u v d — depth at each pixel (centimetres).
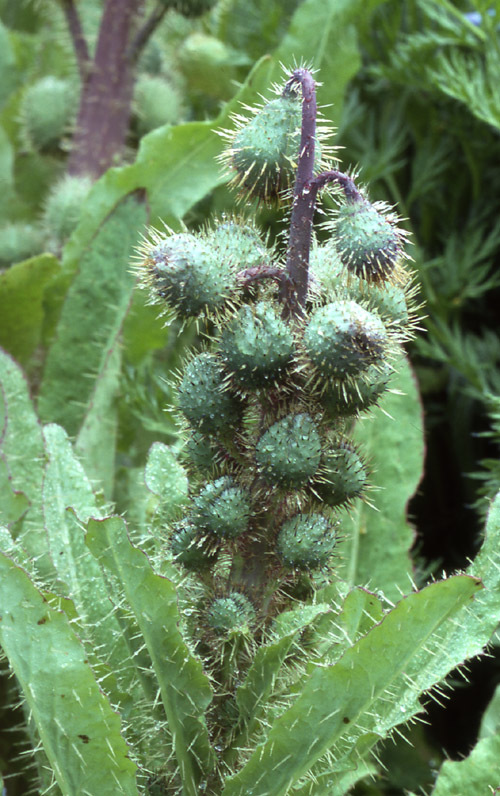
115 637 46
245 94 59
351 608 43
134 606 43
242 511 42
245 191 43
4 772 51
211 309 41
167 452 49
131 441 62
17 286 62
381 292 42
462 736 59
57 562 48
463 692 60
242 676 44
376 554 54
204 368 42
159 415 61
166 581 42
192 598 45
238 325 41
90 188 62
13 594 41
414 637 41
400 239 41
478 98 67
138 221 58
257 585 44
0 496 51
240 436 43
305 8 65
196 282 41
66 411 59
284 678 45
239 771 43
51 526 48
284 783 43
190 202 60
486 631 44
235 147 42
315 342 40
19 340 64
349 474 43
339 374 40
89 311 59
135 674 46
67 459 50
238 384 42
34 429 54
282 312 42
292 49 65
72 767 43
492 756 47
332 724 42
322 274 43
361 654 42
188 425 44
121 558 42
